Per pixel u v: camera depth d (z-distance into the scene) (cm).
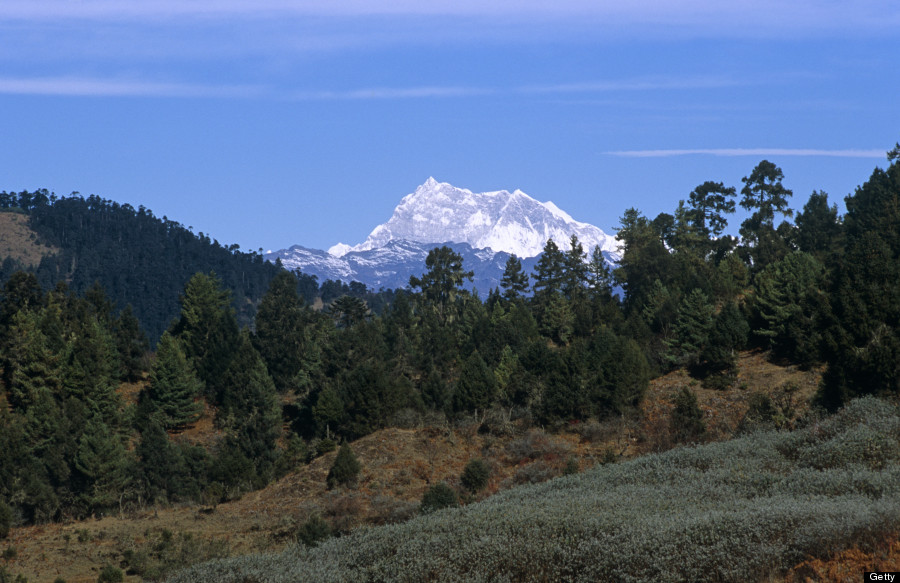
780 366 8556
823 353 6372
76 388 9412
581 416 8044
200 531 6106
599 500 2967
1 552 5675
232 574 2859
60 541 5969
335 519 6066
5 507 6406
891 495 2570
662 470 3672
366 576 2644
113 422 9262
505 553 2445
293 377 11012
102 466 7412
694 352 9231
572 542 2459
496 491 6406
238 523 6350
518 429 8000
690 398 7094
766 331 8962
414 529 3014
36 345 9762
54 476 7500
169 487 7600
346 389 9106
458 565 2486
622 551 2297
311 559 3050
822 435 3778
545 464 6969
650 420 7750
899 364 5800
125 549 5566
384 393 8569
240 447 8444
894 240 9925
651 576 2180
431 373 10006
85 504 7356
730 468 3481
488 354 10381
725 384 8319
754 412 6694
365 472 7194
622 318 11738
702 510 2678
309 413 9656
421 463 7350
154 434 7862
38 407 8619
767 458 3625
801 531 2166
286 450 8544
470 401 8438
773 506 2467
